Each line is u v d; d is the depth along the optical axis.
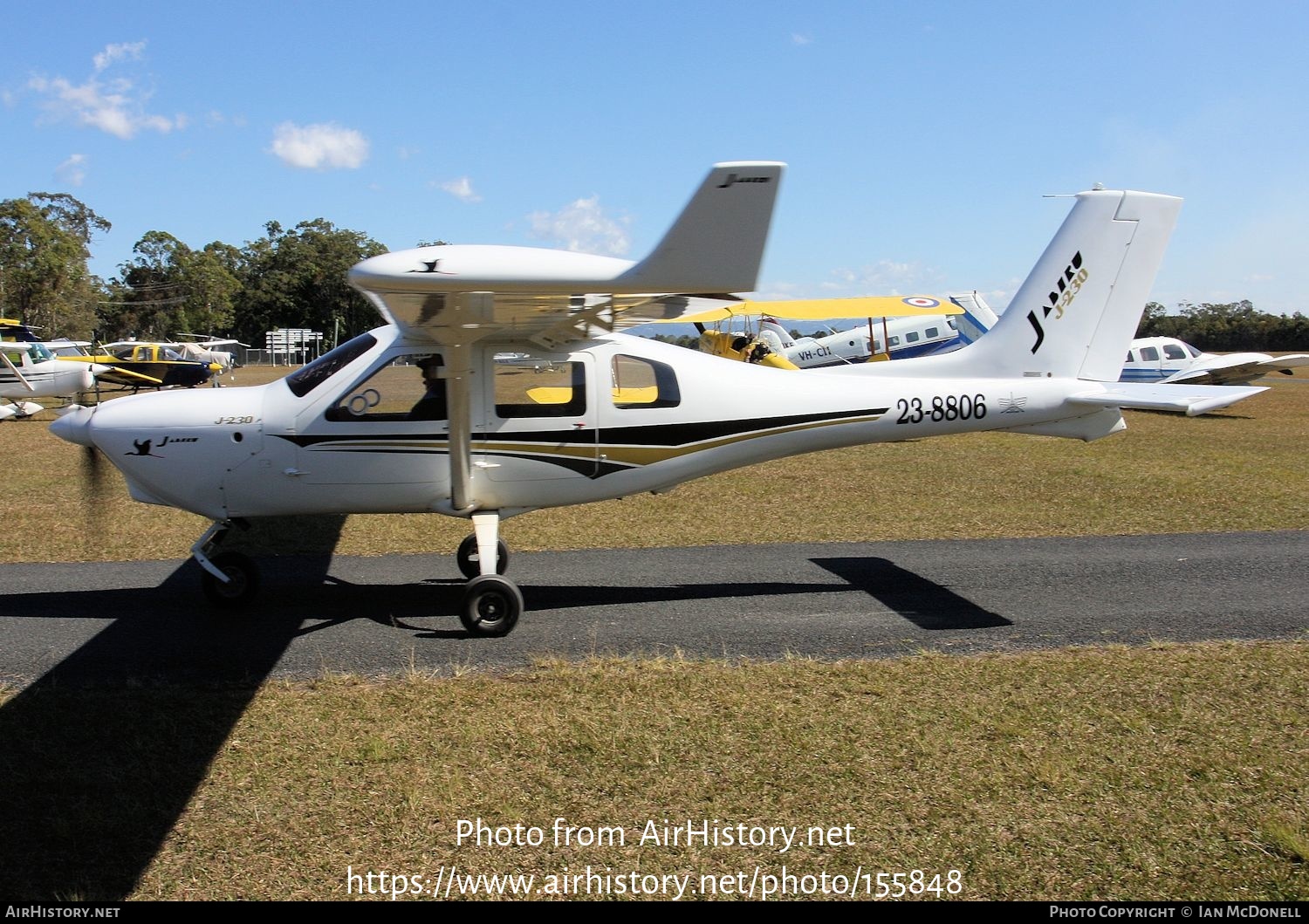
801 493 10.59
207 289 84.31
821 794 3.62
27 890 3.00
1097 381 6.72
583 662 5.05
